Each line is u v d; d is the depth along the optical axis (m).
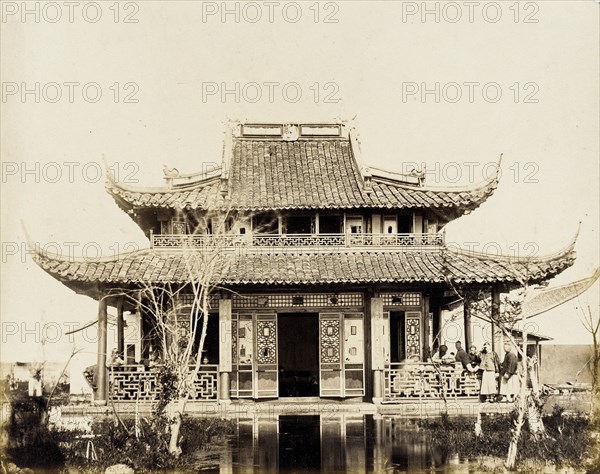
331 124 35.53
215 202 30.84
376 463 18.20
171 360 21.64
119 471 18.30
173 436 19.31
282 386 35.84
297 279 28.42
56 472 19.31
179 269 29.03
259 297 30.36
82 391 38.91
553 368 36.72
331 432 22.88
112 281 28.00
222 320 29.19
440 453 19.34
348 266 29.56
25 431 22.22
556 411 24.84
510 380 27.42
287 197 31.39
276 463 18.34
